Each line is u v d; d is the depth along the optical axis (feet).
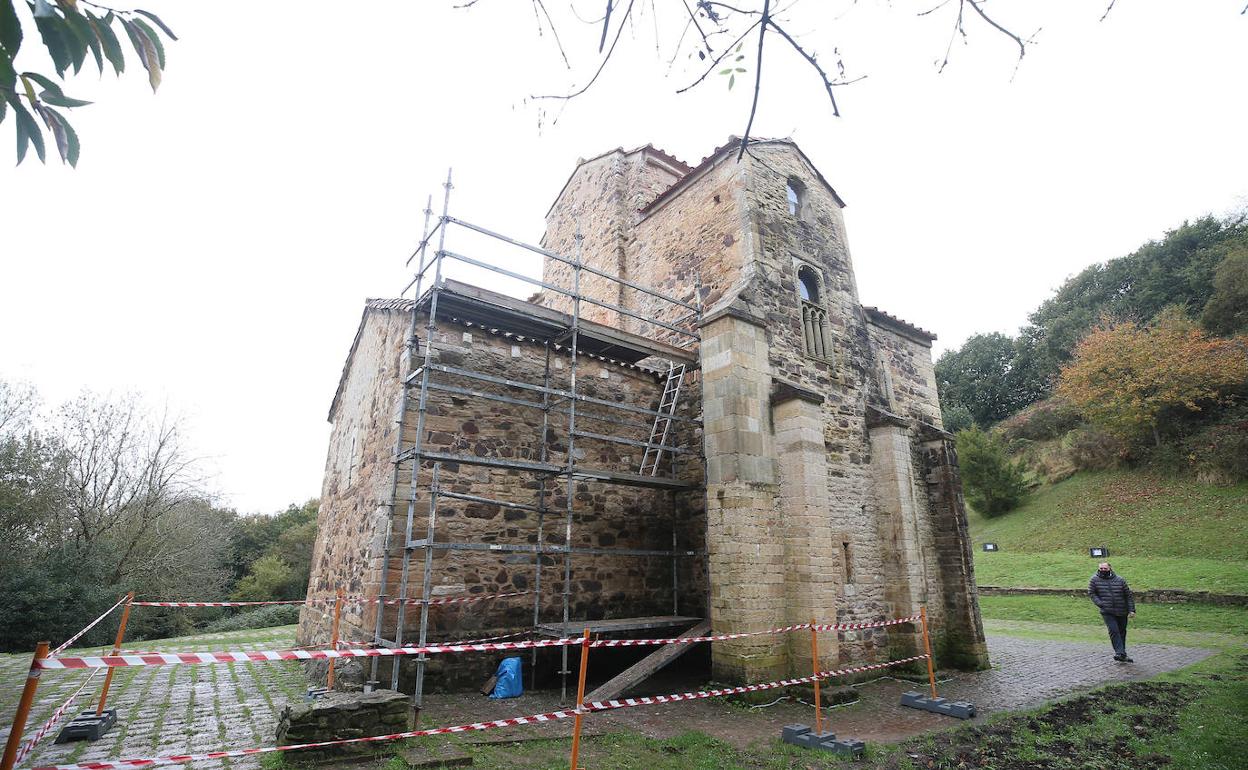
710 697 25.73
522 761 17.25
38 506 58.29
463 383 29.04
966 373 144.66
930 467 39.11
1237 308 95.09
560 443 31.71
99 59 5.69
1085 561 66.80
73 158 5.82
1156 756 17.78
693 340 36.37
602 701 23.98
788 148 39.42
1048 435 112.06
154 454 69.41
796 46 8.26
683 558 33.83
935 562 36.91
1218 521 66.49
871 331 40.63
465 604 26.58
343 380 43.19
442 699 24.08
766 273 33.99
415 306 26.25
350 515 33.63
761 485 28.63
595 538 31.65
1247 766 16.63
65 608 53.52
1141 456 86.94
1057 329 128.88
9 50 5.35
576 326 28.55
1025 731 20.62
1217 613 46.14
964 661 33.86
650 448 31.53
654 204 42.88
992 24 8.55
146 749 17.39
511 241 27.48
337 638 25.57
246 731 19.34
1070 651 37.68
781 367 32.35
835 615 29.01
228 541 90.68
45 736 18.78
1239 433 75.97
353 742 16.63
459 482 27.78
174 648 40.68
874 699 26.32
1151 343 89.35
